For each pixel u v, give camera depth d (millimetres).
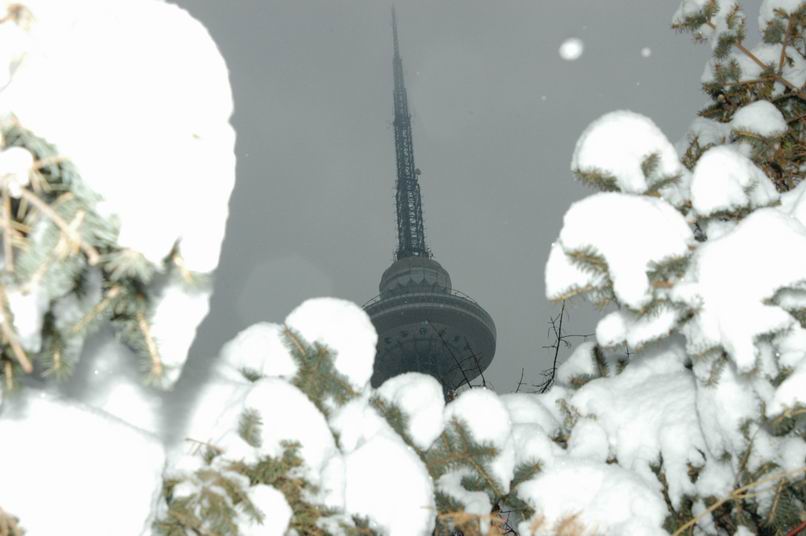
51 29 2150
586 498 3887
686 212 4531
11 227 2053
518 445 4164
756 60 5738
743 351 3533
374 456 3477
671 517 3910
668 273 3791
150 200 2148
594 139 4246
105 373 3123
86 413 2588
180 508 2816
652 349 4727
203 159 2248
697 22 6039
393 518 3361
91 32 2174
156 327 2432
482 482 3957
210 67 2307
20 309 2090
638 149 4191
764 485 3670
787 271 3557
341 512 3256
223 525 2799
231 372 3676
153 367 2424
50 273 2146
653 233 3750
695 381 4387
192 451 3160
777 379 3738
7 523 2365
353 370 3611
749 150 5371
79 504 2432
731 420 3768
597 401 4543
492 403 4023
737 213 4219
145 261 2203
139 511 2508
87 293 2381
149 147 2154
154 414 3186
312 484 3164
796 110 5805
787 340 3738
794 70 5914
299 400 3320
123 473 2520
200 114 2254
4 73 2043
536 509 3893
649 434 4285
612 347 4020
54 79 2107
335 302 3775
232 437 3141
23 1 2115
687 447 4102
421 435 3924
